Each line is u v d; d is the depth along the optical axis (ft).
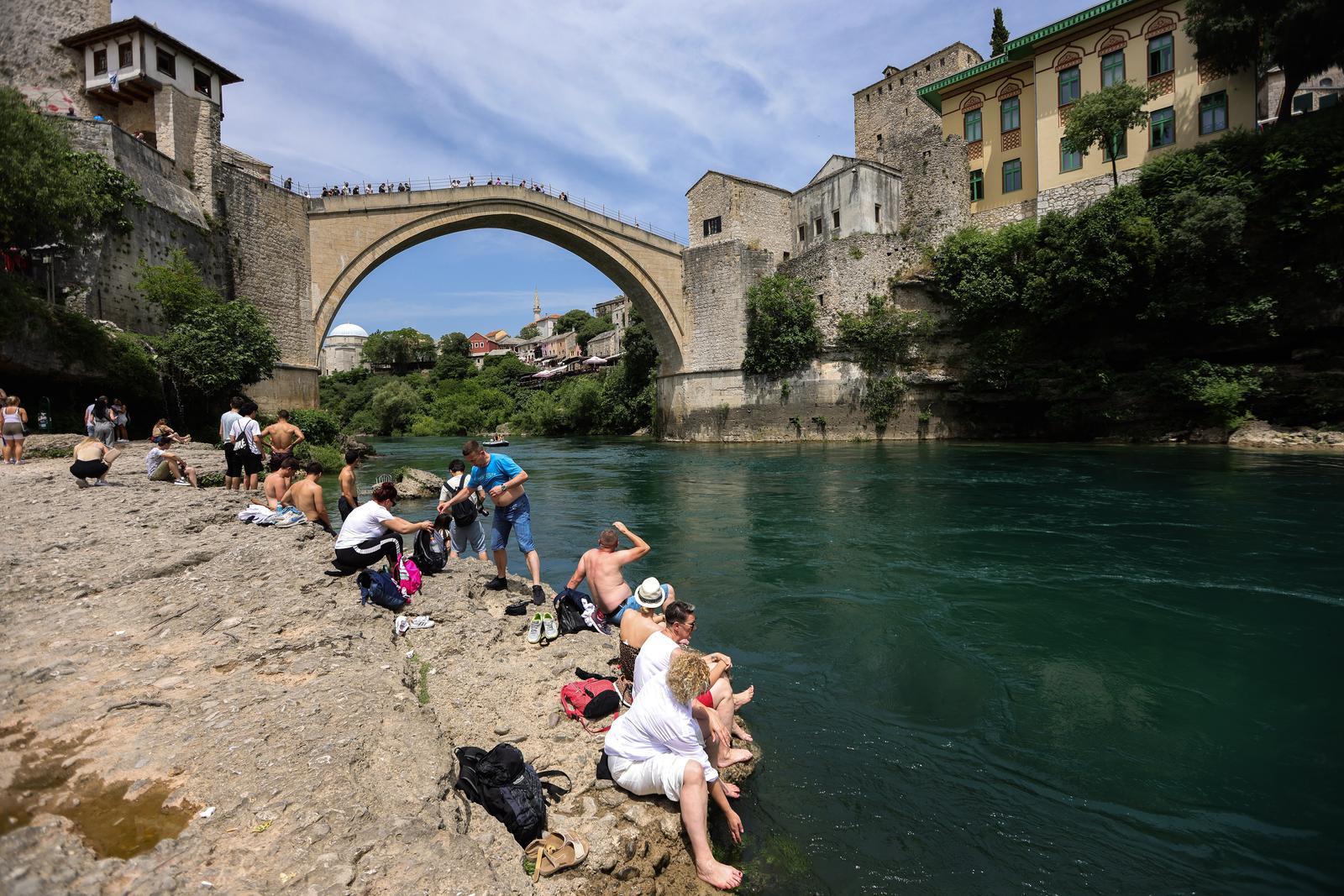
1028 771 16.89
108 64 86.22
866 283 128.26
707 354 143.02
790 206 145.89
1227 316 89.04
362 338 414.00
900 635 26.58
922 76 143.64
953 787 16.17
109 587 22.13
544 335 421.59
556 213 127.95
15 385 64.03
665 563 38.93
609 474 85.76
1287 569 33.83
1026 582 33.19
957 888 12.77
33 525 29.30
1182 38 99.30
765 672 23.26
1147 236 91.20
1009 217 122.62
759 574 36.19
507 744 13.89
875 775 16.67
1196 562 35.53
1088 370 102.58
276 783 11.37
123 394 68.54
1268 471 63.62
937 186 128.98
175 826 10.14
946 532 44.73
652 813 13.33
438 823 10.89
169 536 28.48
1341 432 81.46
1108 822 14.85
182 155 85.87
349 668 16.71
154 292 73.51
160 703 14.19
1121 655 24.20
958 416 122.52
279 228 97.76
